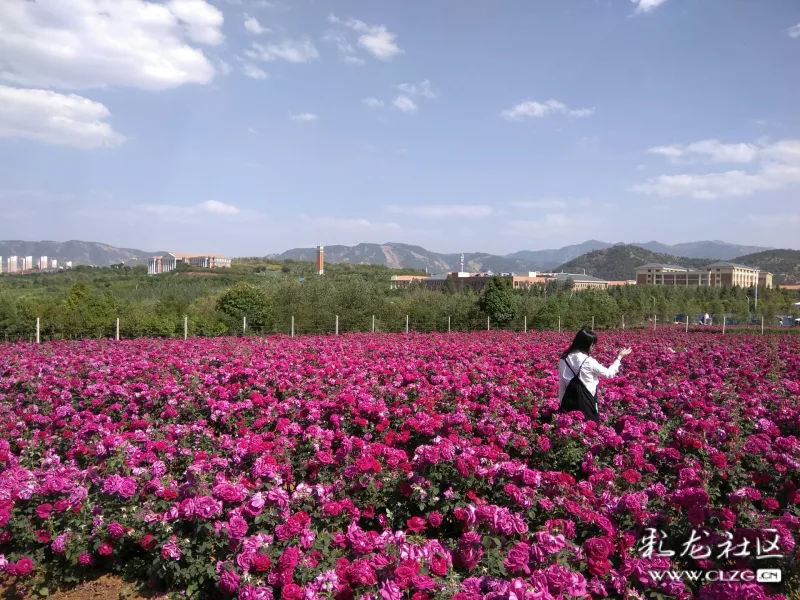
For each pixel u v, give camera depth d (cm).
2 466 611
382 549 390
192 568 429
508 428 683
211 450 677
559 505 454
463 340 2123
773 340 2178
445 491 500
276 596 393
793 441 560
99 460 613
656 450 595
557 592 332
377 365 1170
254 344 1820
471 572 381
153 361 1359
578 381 719
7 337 2470
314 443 633
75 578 478
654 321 4512
